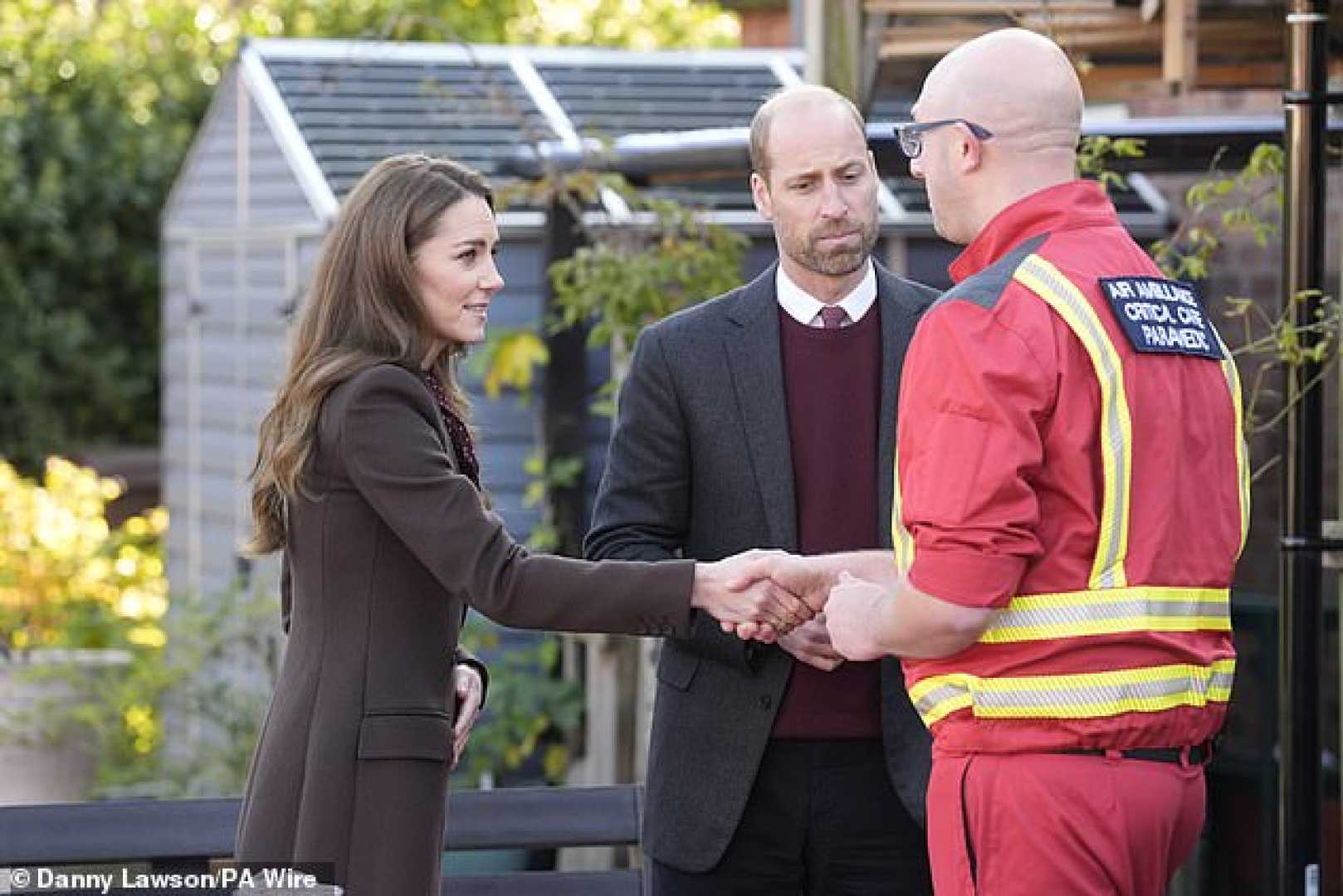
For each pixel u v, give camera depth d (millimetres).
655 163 22500
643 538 13398
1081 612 10555
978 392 10312
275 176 27578
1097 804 10617
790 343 13398
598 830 14492
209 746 26656
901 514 10734
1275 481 22641
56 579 31672
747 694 13219
